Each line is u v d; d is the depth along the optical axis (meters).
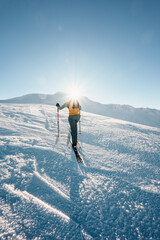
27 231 1.17
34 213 1.35
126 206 1.54
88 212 1.44
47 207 1.45
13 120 5.59
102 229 1.26
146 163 2.69
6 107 9.36
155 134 5.52
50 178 1.97
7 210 1.35
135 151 3.31
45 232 1.17
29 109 9.34
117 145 3.66
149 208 1.53
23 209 1.38
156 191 1.83
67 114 8.59
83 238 1.16
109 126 6.20
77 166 2.38
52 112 8.93
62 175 2.07
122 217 1.40
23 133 3.89
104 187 1.85
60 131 4.58
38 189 1.71
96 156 2.88
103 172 2.25
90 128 5.45
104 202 1.58
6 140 3.11
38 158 2.49
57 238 1.14
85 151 3.11
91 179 2.03
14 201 1.47
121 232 1.24
